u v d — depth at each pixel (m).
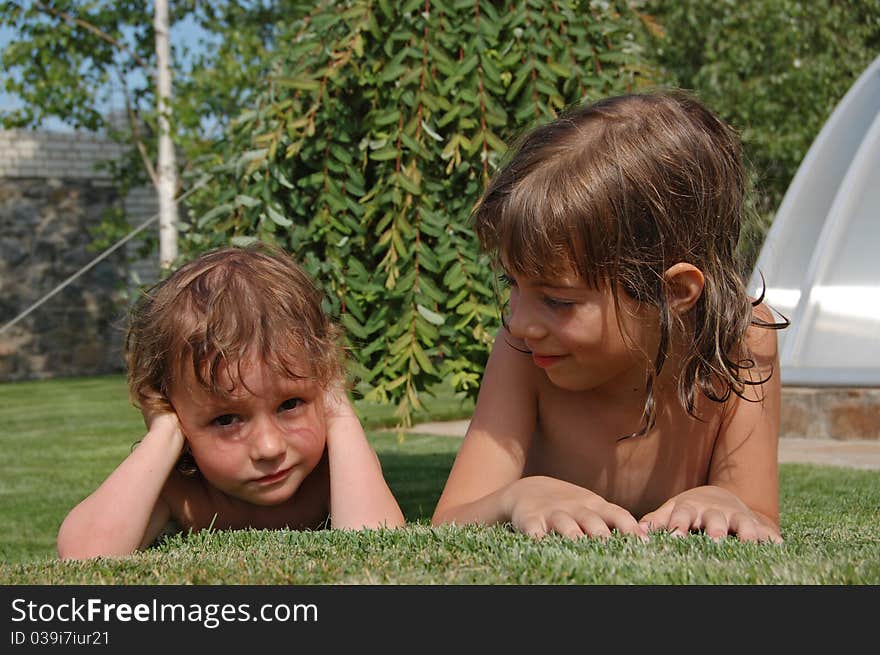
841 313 6.21
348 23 3.18
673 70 12.66
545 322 1.45
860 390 5.89
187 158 10.94
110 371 13.44
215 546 1.40
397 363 3.08
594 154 1.44
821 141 7.08
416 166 3.11
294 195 3.27
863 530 1.80
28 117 11.34
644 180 1.44
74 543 1.76
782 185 12.69
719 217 1.54
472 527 1.43
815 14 12.95
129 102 12.17
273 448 1.82
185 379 1.80
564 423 1.71
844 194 6.50
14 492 4.94
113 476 1.84
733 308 1.56
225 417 1.82
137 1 11.91
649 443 1.66
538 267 1.42
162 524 1.94
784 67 12.71
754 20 12.59
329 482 2.07
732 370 1.58
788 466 4.79
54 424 8.12
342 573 1.12
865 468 4.78
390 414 7.67
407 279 3.08
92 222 13.33
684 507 1.42
